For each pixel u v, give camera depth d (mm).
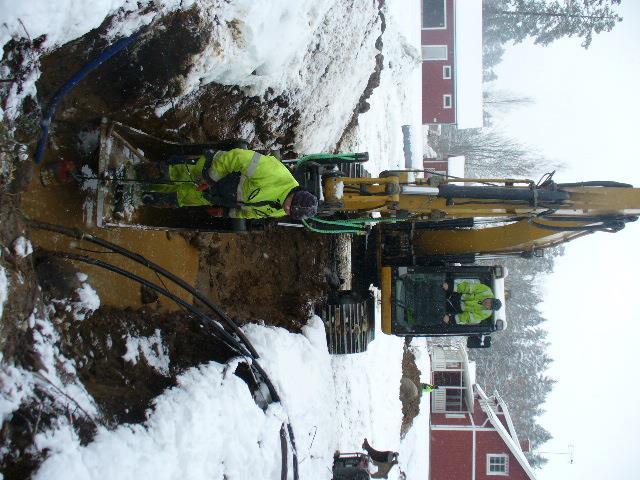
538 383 47938
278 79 7438
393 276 8008
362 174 8008
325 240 9766
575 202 6164
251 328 7324
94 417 4484
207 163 5254
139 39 5332
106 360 5191
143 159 6062
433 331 7996
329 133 10008
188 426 5133
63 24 4438
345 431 9391
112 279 5734
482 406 23328
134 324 5754
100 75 5375
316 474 7395
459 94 23594
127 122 5895
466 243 7910
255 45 6488
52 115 4789
